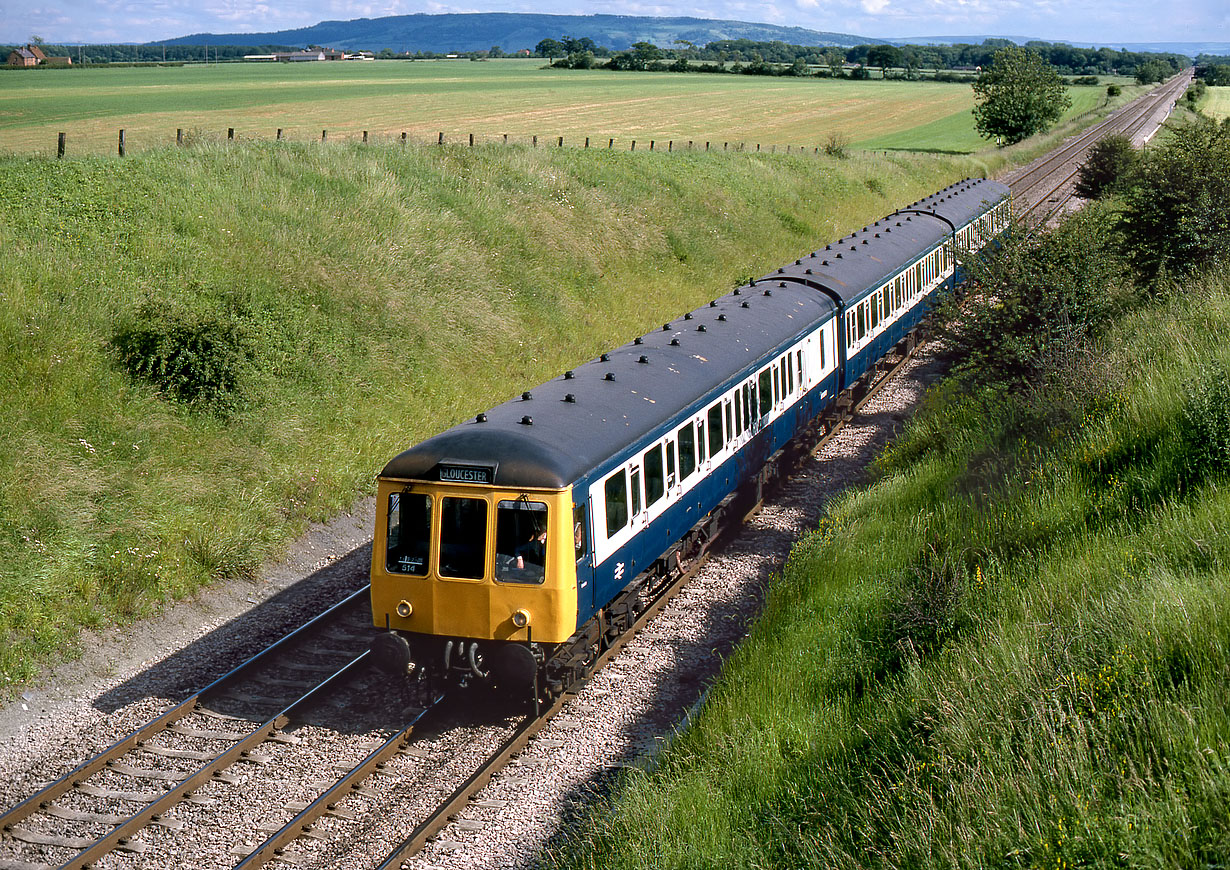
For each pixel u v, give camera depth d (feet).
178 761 31.91
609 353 48.11
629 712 34.45
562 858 25.80
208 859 27.20
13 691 35.58
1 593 38.40
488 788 30.04
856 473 57.98
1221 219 60.54
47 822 28.84
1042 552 32.89
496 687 36.27
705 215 113.60
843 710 29.14
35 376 48.93
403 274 71.97
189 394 53.11
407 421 60.29
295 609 43.09
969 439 48.26
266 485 50.37
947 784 23.11
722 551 48.62
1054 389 46.83
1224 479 32.09
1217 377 35.63
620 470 37.24
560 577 33.06
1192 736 20.83
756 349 51.90
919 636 31.35
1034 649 26.23
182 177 71.61
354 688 36.37
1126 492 34.30
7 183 63.41
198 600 42.83
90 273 57.26
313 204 75.05
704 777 27.02
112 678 37.52
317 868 26.73
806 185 141.49
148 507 45.68
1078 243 55.31
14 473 43.16
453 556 33.83
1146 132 247.70
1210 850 18.48
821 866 22.18
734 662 34.01
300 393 57.72
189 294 59.16
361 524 51.78
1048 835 19.98
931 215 94.89
